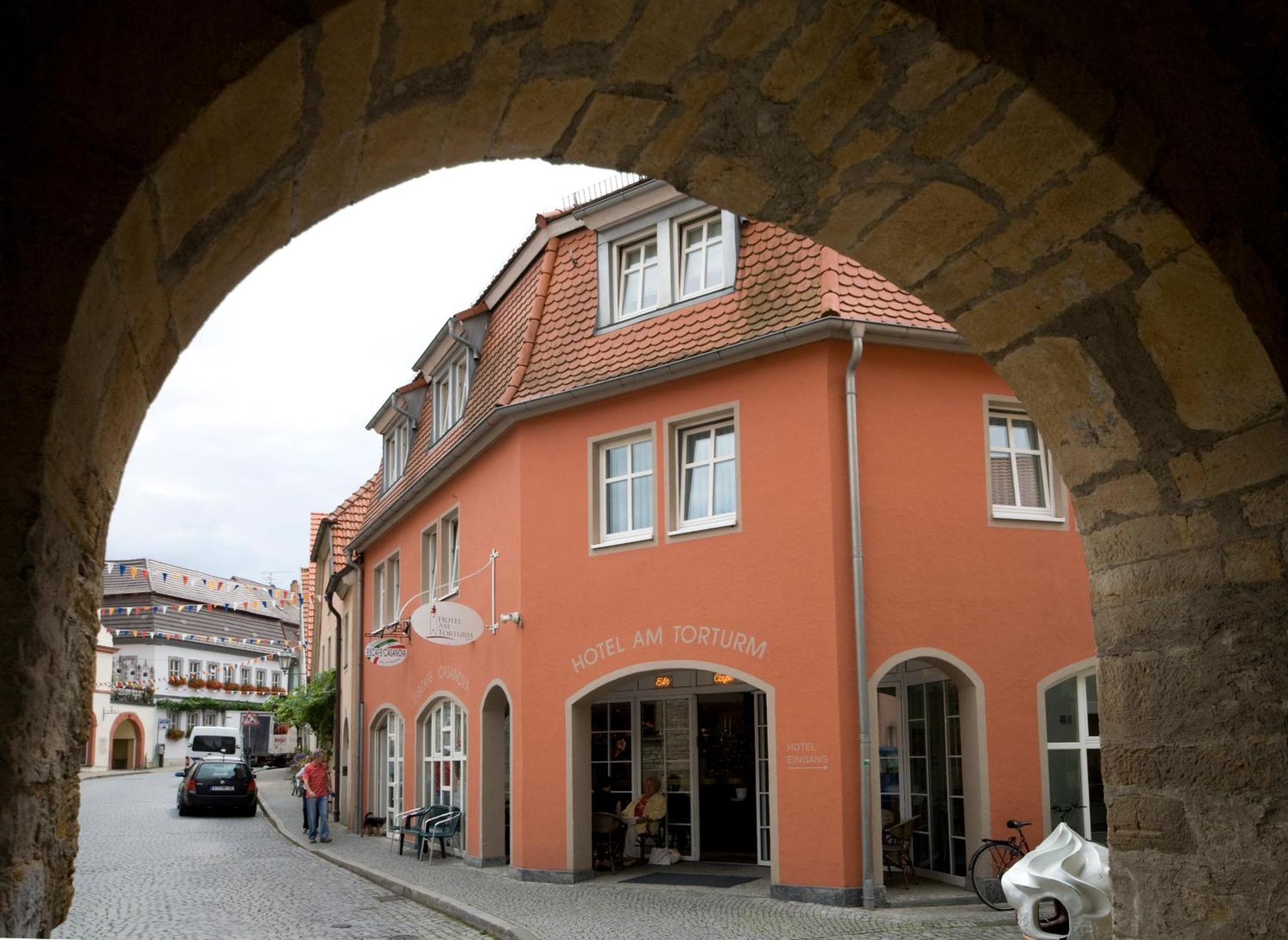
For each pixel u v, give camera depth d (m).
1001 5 3.53
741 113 3.79
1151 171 3.71
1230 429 4.00
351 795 26.94
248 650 74.69
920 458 14.67
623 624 15.84
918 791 15.61
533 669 16.69
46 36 2.25
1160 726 4.21
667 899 14.14
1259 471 3.91
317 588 40.88
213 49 2.40
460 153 3.66
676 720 17.55
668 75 3.55
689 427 15.86
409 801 21.94
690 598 15.28
